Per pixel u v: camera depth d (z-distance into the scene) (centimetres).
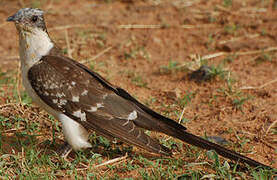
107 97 911
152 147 859
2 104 1129
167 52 1576
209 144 875
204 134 1045
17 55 1527
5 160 899
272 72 1412
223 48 1587
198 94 1271
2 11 1855
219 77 1339
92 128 895
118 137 877
